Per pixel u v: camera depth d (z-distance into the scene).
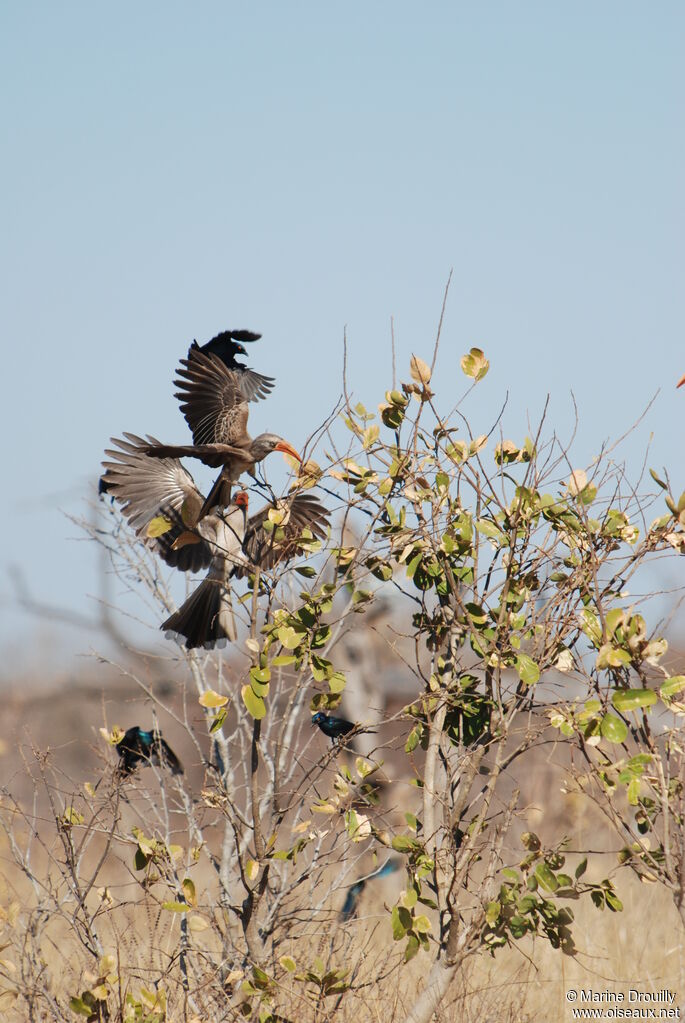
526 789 14.95
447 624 11.11
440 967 10.12
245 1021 10.12
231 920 11.42
